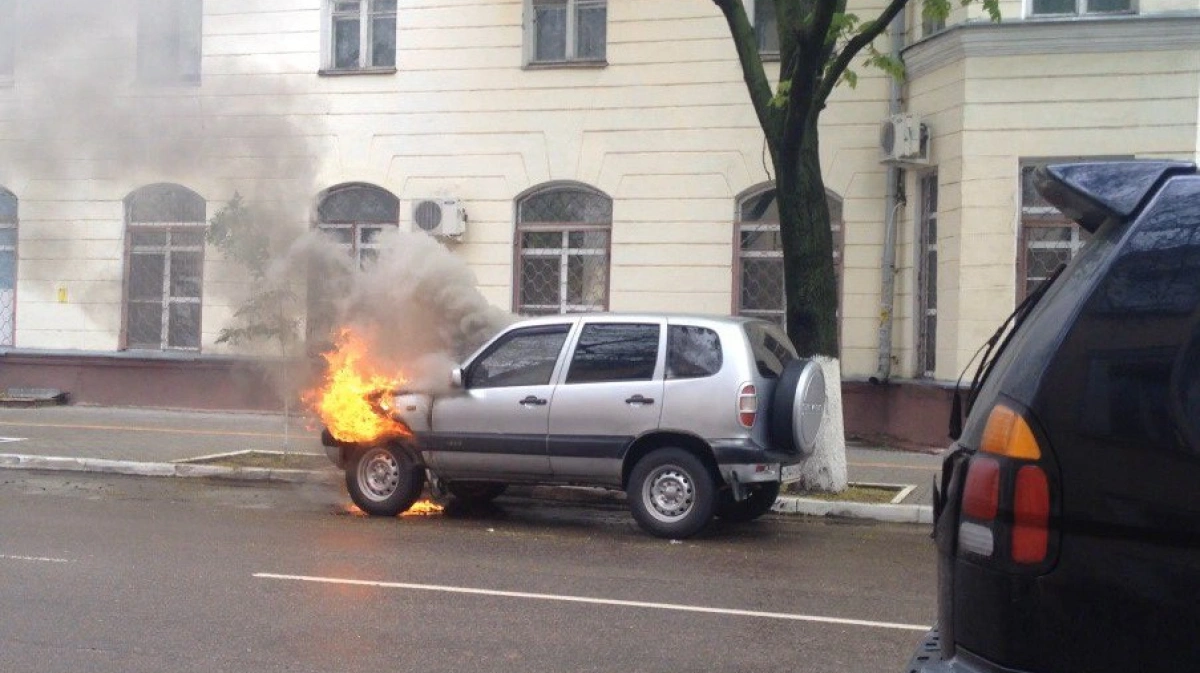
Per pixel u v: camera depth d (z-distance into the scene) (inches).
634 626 281.1
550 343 417.4
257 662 246.4
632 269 677.9
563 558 365.1
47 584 313.3
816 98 449.1
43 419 707.4
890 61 452.8
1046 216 572.1
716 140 665.6
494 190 701.9
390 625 277.6
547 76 692.7
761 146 658.2
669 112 672.4
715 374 393.4
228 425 690.2
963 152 578.2
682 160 670.5
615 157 681.6
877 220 639.1
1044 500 122.6
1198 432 119.1
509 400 415.2
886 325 633.6
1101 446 121.6
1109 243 127.8
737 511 432.5
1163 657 119.2
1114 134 557.3
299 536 393.7
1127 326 122.9
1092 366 123.1
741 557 372.5
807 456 419.8
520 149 697.6
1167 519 119.0
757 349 403.9
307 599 301.3
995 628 125.3
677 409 395.2
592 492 493.4
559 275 697.6
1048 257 573.0
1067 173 136.3
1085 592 121.2
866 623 287.3
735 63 662.5
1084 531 121.5
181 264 753.0
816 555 378.6
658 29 673.6
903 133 599.5
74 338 771.4
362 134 719.7
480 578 331.6
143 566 338.3
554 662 250.5
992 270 573.0
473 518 442.0
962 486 132.5
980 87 574.6
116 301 760.3
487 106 702.5
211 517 431.2
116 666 242.2
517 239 701.9
